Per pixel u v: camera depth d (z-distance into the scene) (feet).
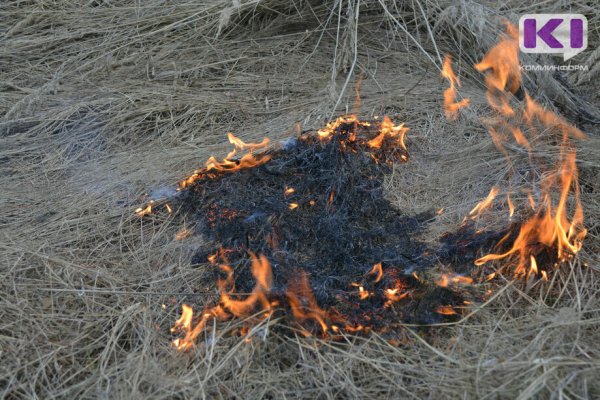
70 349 8.54
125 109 12.83
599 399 7.50
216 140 12.22
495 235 9.64
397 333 8.54
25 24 14.85
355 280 9.20
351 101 12.75
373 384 8.05
